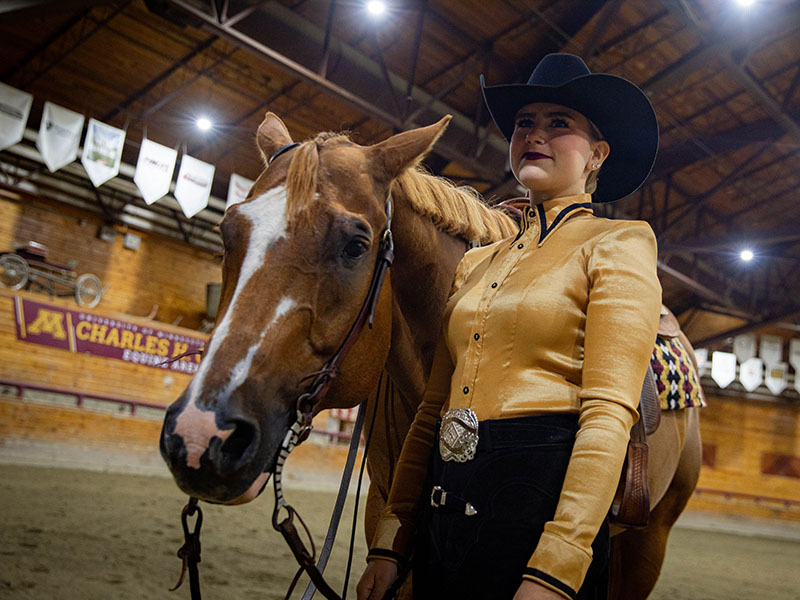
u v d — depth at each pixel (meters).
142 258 13.83
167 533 5.18
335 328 1.21
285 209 1.19
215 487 1.03
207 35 10.73
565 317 1.12
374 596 1.19
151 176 10.41
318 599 3.78
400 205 1.56
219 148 12.92
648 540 2.37
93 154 10.14
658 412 1.90
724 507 16.83
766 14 9.88
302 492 11.04
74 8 8.38
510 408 1.09
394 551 1.23
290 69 9.34
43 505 5.77
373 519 1.86
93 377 10.68
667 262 16.47
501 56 11.38
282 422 1.15
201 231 14.42
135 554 4.28
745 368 17.12
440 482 1.14
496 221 1.90
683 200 15.56
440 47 11.01
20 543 4.19
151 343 11.33
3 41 10.79
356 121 12.55
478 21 10.72
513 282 1.20
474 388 1.15
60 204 12.80
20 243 12.30
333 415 13.34
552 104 1.31
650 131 1.34
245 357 1.09
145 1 8.36
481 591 1.05
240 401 1.06
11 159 12.02
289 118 12.36
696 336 18.42
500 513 1.05
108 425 10.49
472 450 1.10
